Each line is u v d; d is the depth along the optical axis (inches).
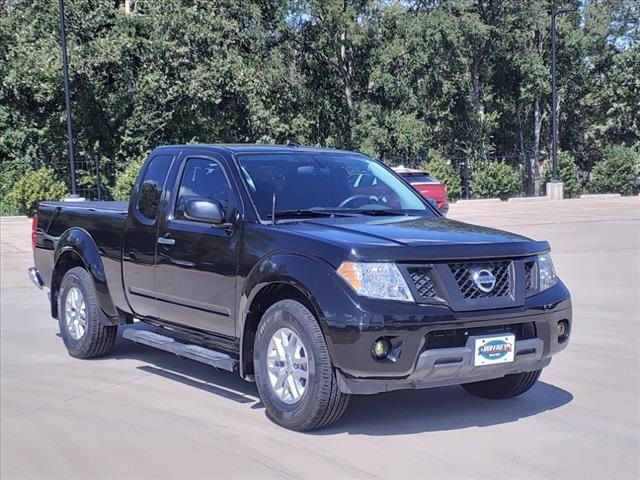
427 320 186.1
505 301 198.1
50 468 185.5
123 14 1244.5
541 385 255.3
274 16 1354.6
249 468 182.4
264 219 223.1
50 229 317.1
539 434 206.2
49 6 1192.2
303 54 1425.9
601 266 524.4
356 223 221.0
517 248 204.7
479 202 1283.2
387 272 188.7
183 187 253.8
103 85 1246.3
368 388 189.8
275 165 246.4
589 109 1759.4
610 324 346.9
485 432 207.9
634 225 818.8
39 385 259.8
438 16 1393.9
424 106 1542.8
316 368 195.0
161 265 251.9
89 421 220.5
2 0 1267.2
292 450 193.8
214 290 229.6
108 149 1283.2
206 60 1250.0
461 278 194.5
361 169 263.7
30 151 1229.1
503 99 1651.1
